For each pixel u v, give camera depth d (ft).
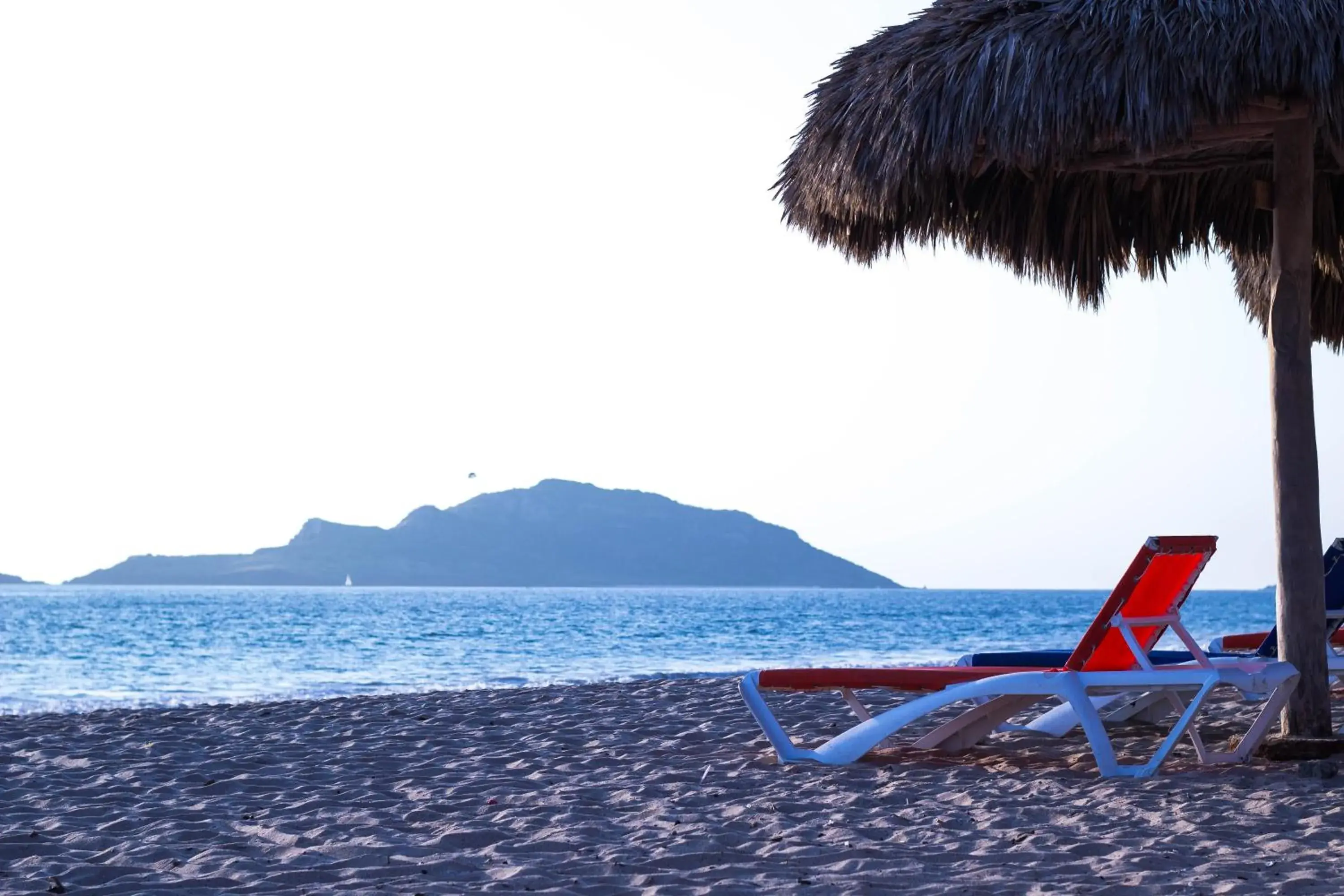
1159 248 21.50
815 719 26.32
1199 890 10.75
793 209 20.24
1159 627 18.66
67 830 14.24
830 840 13.25
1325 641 18.22
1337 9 15.48
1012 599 605.31
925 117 17.13
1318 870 11.43
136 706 39.45
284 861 12.48
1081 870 11.71
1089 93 16.02
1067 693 17.46
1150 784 16.37
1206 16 15.70
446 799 16.28
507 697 31.71
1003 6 17.46
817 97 19.17
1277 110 17.17
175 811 15.37
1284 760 17.79
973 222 20.74
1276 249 18.37
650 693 32.42
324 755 20.89
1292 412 18.16
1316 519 18.17
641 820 14.67
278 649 87.20
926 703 18.75
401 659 74.38
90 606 286.66
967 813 14.73
